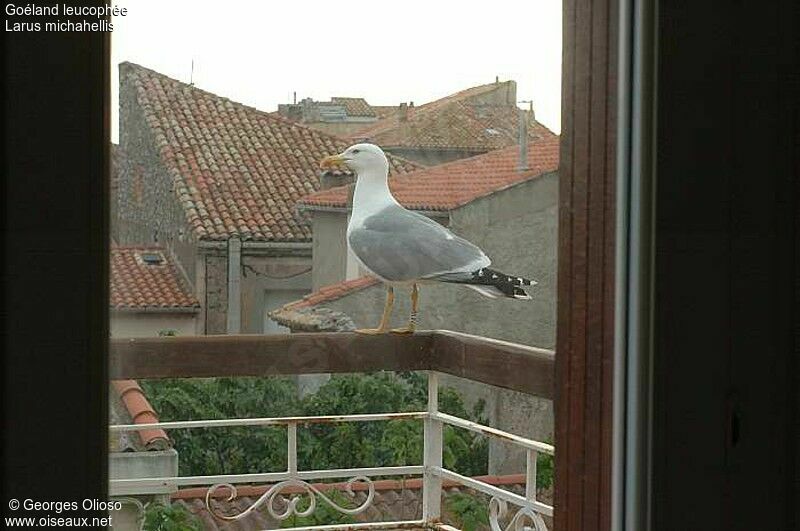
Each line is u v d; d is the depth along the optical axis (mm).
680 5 1130
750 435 1216
